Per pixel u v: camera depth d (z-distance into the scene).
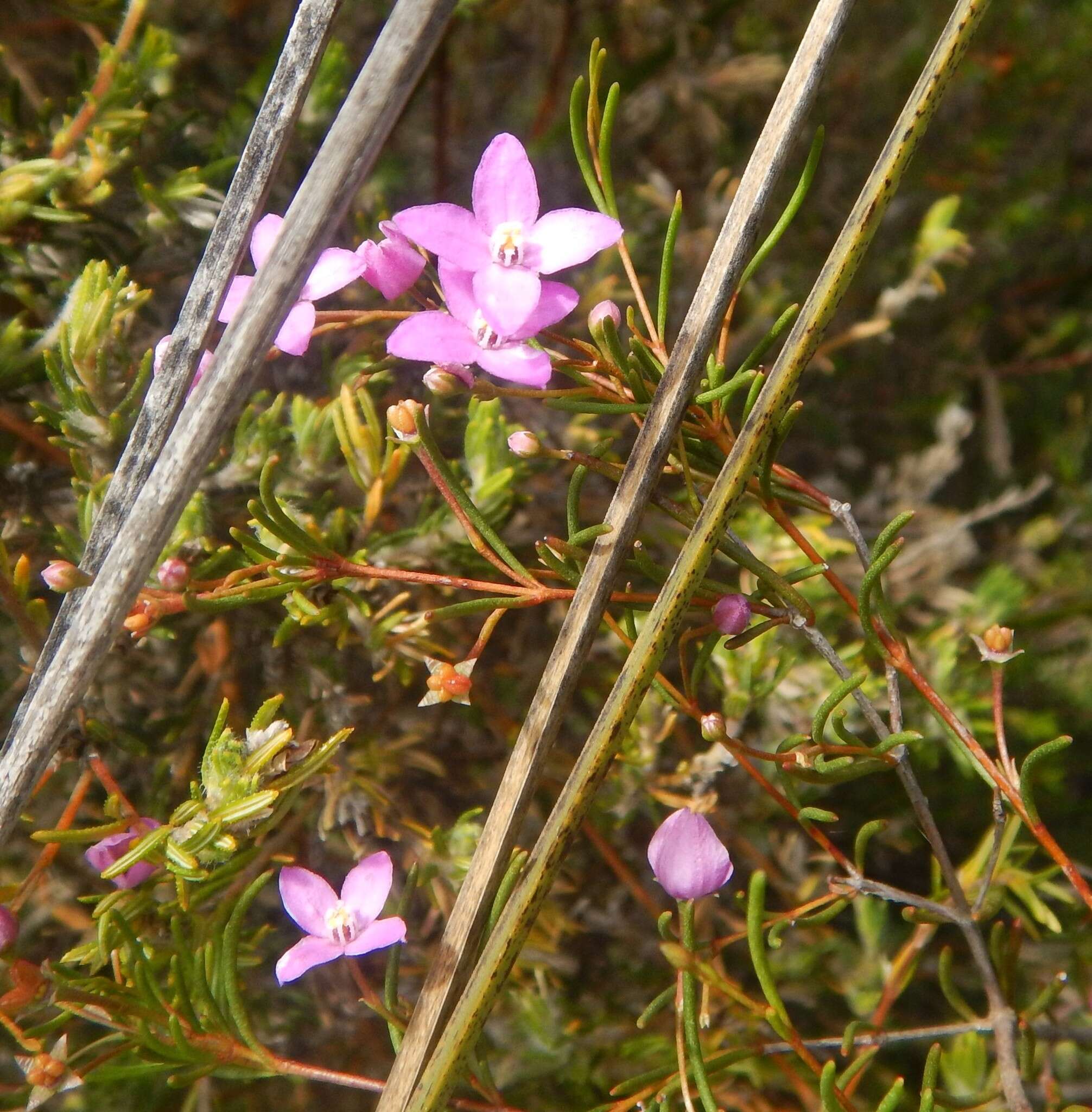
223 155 0.25
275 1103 0.26
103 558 0.19
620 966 0.27
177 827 0.19
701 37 0.34
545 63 0.35
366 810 0.24
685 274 0.31
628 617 0.20
